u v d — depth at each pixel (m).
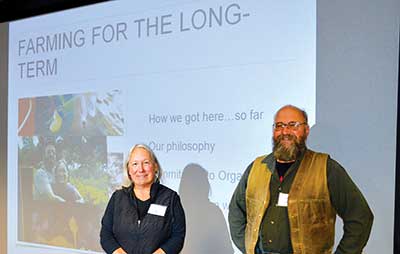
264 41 2.16
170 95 2.42
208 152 2.29
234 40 2.24
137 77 2.53
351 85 1.95
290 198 2.03
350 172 1.94
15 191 3.04
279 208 2.05
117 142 2.58
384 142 1.88
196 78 2.34
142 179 2.32
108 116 2.62
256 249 2.10
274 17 2.14
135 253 2.23
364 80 1.93
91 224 2.67
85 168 2.70
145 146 2.41
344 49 1.97
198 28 2.34
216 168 2.27
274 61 2.13
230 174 2.22
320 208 1.99
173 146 2.39
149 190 2.31
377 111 1.90
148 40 2.50
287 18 2.11
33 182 2.94
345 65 1.97
